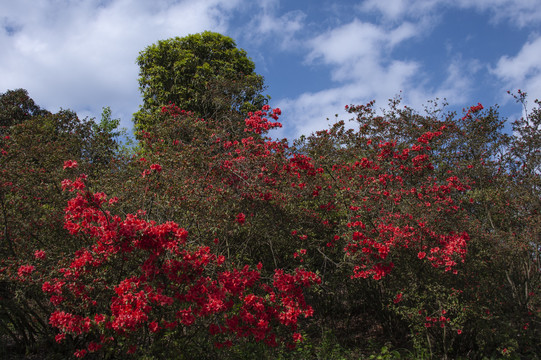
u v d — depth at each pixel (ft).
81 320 11.30
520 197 20.93
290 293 14.23
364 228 17.44
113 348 12.68
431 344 18.86
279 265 20.12
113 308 10.90
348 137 23.84
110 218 11.60
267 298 13.73
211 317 12.70
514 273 21.09
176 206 13.87
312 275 14.38
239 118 26.68
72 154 19.34
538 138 23.82
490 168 24.59
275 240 18.89
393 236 17.03
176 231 11.00
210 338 13.35
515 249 18.62
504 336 17.02
